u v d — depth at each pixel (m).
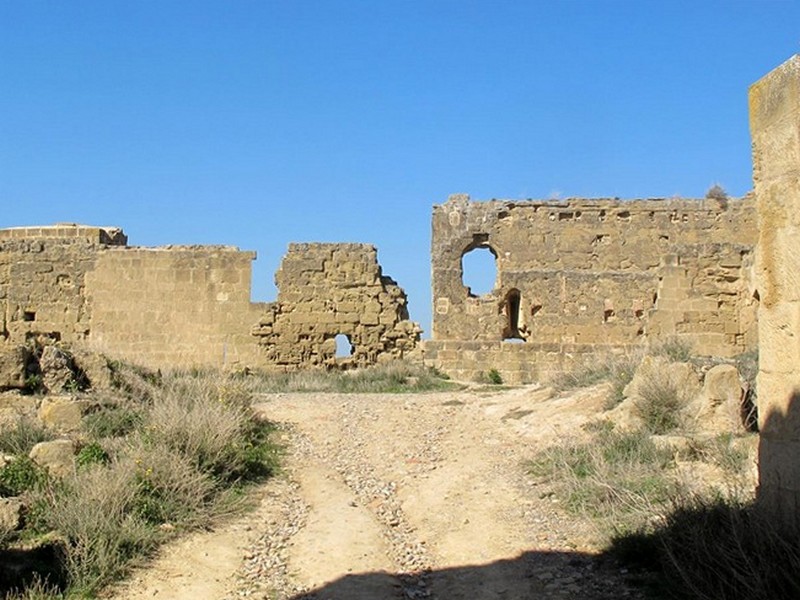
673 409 16.38
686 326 33.03
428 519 13.44
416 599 10.45
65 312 35.34
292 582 10.96
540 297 37.38
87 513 11.68
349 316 34.72
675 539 10.34
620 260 37.75
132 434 15.77
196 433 15.06
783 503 9.12
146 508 12.47
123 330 35.03
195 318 34.84
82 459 13.87
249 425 17.95
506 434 18.53
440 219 38.09
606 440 15.62
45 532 11.51
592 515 12.62
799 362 8.90
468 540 12.31
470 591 10.55
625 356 22.42
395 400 23.48
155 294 35.03
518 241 37.94
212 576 11.02
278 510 13.77
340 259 35.03
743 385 16.48
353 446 18.12
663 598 9.71
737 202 37.66
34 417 16.36
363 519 13.30
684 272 33.19
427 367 31.70
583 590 10.22
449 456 17.14
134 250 35.28
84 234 36.06
